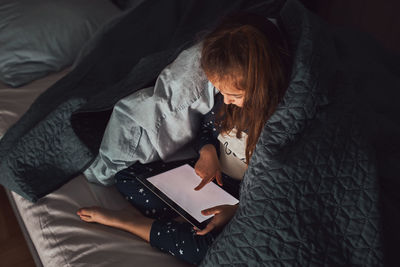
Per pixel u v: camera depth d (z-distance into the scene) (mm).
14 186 1185
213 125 1185
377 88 1158
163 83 1106
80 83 1420
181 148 1248
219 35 882
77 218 1080
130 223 1023
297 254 786
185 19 1667
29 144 1209
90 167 1206
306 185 827
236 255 822
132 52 1586
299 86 880
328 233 810
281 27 1062
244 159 1115
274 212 817
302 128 876
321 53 930
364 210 818
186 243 944
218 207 971
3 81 1602
